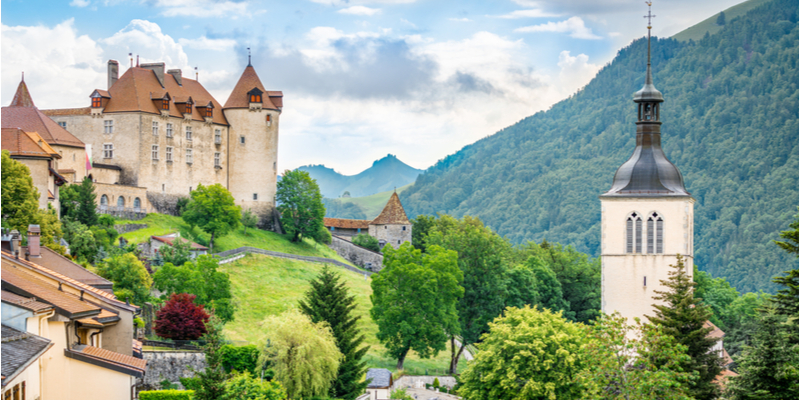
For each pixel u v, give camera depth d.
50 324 48.41
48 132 145.50
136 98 165.50
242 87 184.62
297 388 81.25
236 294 130.00
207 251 148.25
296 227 177.88
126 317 59.66
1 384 33.28
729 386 57.16
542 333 78.75
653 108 86.88
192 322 85.69
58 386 48.69
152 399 62.88
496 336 81.94
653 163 85.38
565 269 151.00
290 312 85.69
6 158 93.75
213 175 179.50
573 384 77.25
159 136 167.50
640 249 84.12
